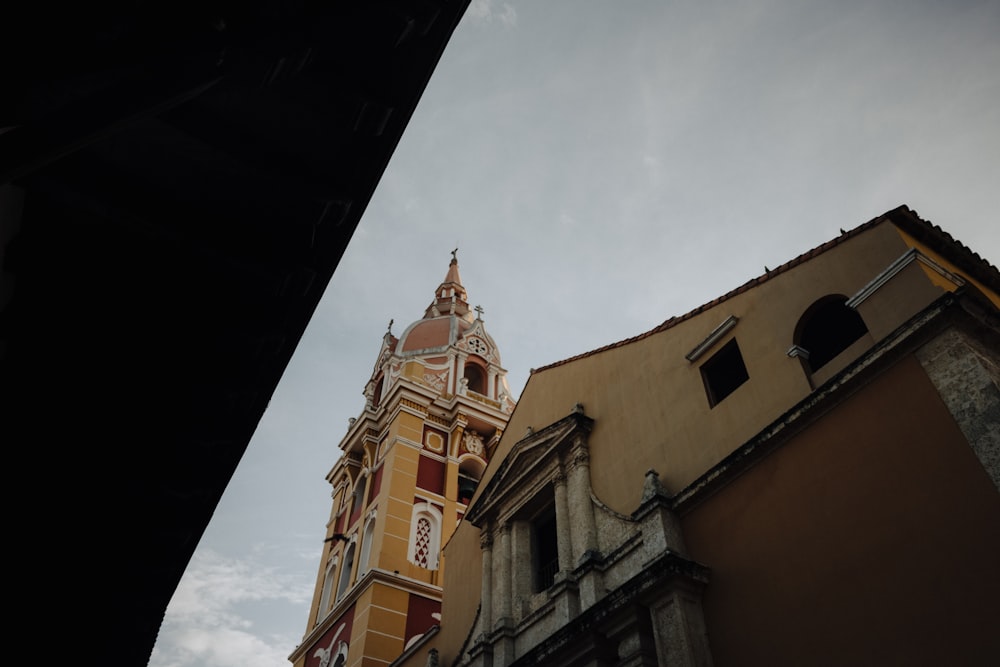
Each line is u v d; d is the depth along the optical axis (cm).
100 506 728
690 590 1188
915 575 916
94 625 845
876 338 1109
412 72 590
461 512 3112
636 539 1362
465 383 3584
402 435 3219
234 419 719
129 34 419
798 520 1100
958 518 898
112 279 604
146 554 790
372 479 3272
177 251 602
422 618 2662
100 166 547
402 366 3581
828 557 1031
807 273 1319
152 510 754
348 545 3158
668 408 1499
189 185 581
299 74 561
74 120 388
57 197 539
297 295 665
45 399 642
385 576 2675
